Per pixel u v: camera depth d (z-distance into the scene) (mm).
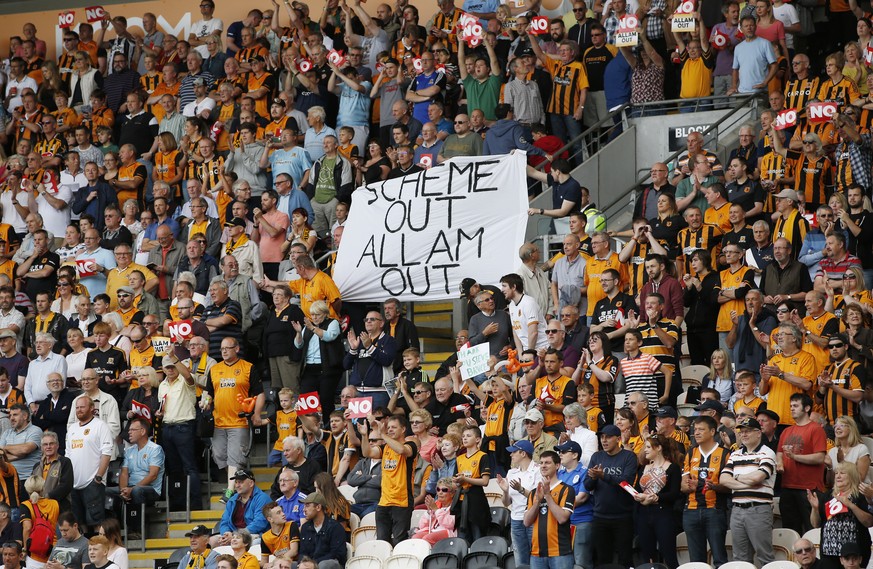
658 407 54531
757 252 61156
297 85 84812
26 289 75312
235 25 93562
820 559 44875
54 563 53938
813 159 65250
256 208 72125
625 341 55906
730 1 75750
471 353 57594
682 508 48344
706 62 76000
